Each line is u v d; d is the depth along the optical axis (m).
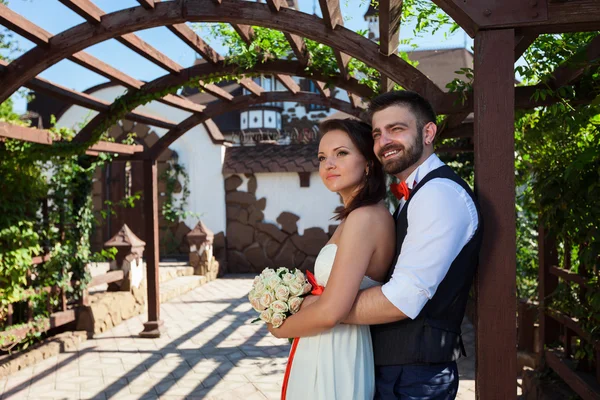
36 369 5.28
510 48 1.93
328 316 1.64
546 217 3.44
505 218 1.89
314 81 5.12
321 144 1.90
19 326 5.48
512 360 1.87
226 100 6.52
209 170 11.71
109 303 7.04
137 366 5.38
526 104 3.55
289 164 11.20
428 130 1.78
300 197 11.41
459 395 4.36
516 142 3.75
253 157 11.63
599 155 2.78
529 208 4.00
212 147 11.69
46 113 15.52
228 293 9.34
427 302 1.70
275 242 11.52
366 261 1.70
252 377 5.03
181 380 4.96
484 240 1.89
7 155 5.25
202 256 10.52
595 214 2.93
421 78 3.52
